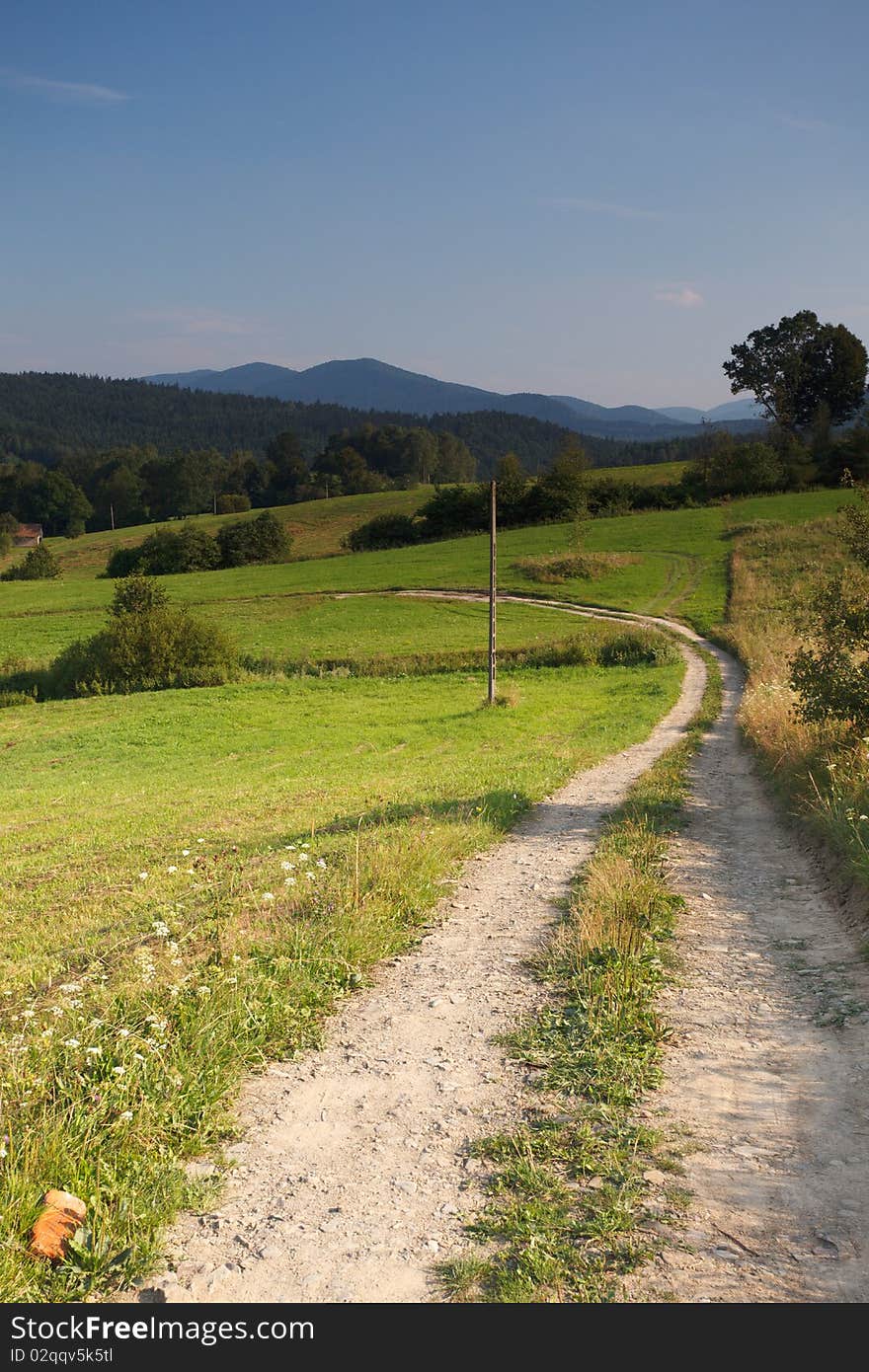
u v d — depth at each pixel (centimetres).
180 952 830
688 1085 590
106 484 18550
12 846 1814
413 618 6719
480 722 3347
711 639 5472
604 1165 500
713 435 14762
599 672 4672
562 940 883
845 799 1167
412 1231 455
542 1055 639
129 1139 522
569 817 1581
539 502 10712
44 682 5081
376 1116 574
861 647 1470
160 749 3244
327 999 765
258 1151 540
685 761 2086
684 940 881
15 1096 543
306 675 5081
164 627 5000
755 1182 479
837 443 11762
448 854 1252
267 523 11144
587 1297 400
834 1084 580
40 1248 434
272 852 1386
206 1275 430
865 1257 418
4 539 14762
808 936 879
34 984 845
